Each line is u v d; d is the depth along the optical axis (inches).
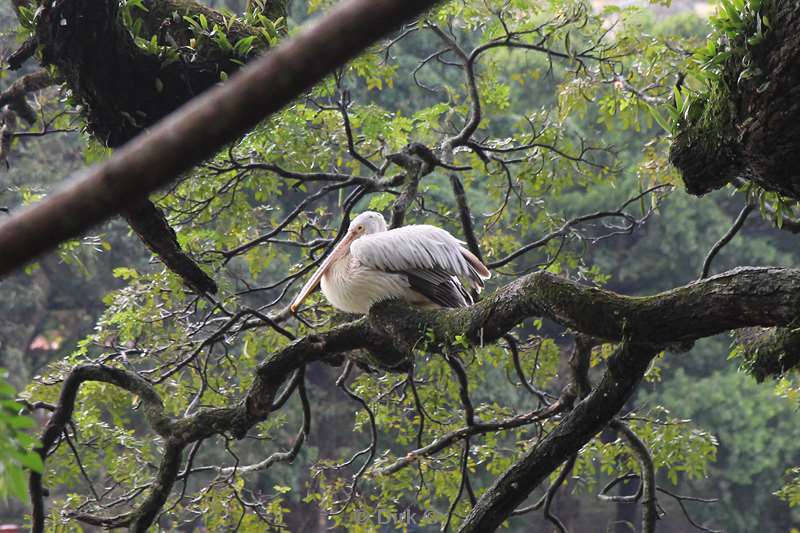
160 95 363.9
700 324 242.8
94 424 520.4
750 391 1235.9
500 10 556.4
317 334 380.5
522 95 1221.1
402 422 586.2
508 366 568.4
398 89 1137.4
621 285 1376.7
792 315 224.1
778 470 1239.5
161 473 409.7
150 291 545.0
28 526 458.9
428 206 898.7
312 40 54.8
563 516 1304.1
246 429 398.6
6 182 1091.9
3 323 1211.2
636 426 561.6
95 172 55.4
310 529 1167.0
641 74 636.7
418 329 342.3
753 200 322.3
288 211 1165.7
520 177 600.7
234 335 500.7
